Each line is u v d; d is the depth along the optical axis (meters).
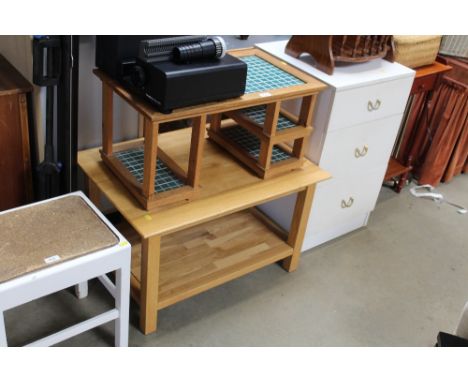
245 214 2.39
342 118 2.07
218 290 2.13
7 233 1.54
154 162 1.64
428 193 2.96
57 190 1.98
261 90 1.80
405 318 2.12
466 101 2.78
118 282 1.64
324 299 2.16
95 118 2.11
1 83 1.84
